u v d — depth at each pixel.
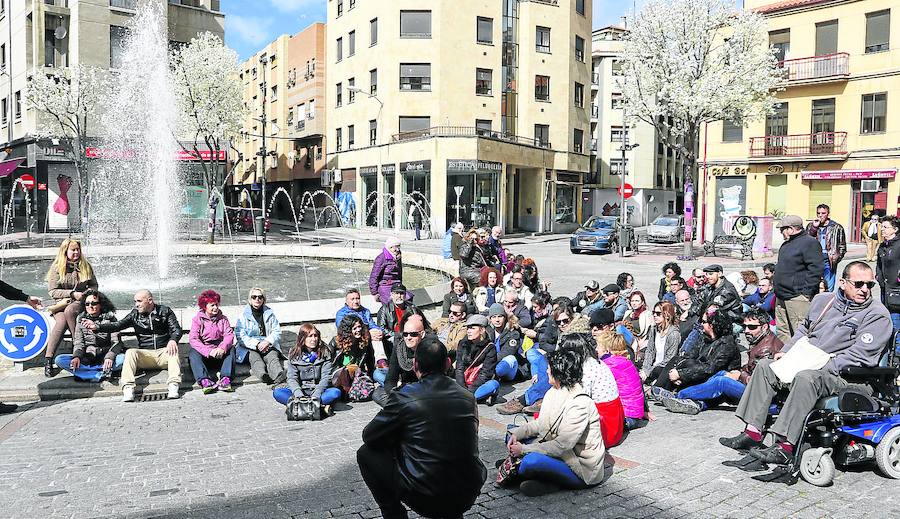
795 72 33.09
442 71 43.53
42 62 38.38
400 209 44.06
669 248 32.75
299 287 15.35
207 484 5.36
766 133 34.50
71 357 8.66
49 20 38.62
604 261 25.44
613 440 5.98
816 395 5.30
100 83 37.16
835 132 32.19
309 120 56.09
